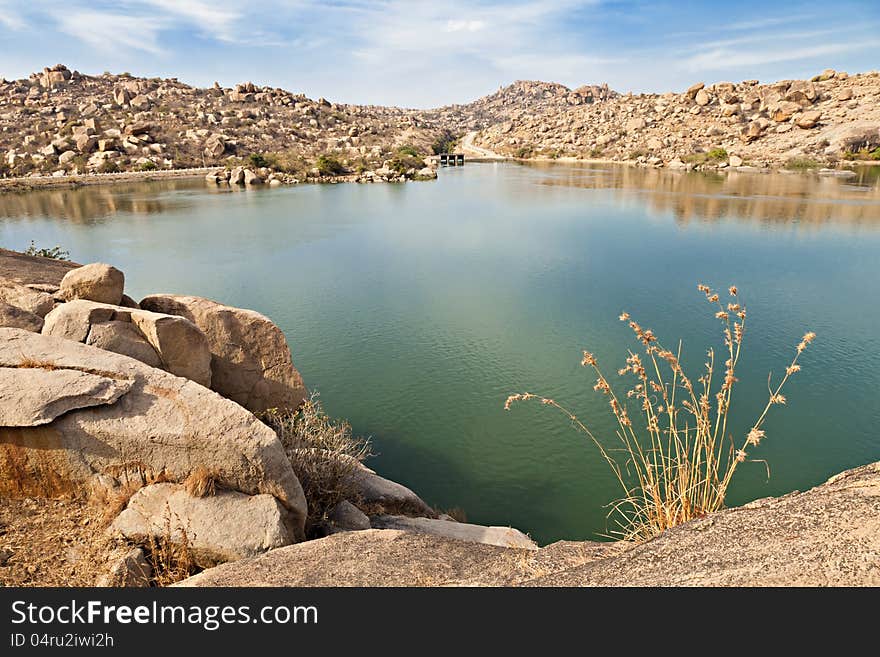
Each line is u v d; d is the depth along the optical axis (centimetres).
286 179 9388
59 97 16238
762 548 280
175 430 538
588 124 16650
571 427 1405
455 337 2108
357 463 854
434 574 439
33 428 523
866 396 1559
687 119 13875
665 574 296
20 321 687
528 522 1034
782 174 8625
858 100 11150
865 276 2931
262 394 888
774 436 1340
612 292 2712
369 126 17612
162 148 11444
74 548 486
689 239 4009
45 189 8312
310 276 3170
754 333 2094
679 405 1495
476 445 1324
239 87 18712
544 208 5781
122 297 820
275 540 517
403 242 4125
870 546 247
